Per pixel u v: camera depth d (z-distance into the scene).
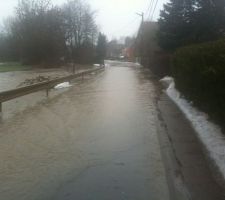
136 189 6.02
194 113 12.34
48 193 5.88
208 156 7.69
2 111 13.96
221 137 8.69
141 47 74.62
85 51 86.56
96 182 6.34
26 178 6.55
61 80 23.73
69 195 5.79
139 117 12.57
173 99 17.05
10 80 33.12
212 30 28.80
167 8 32.09
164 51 34.59
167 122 11.64
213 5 28.56
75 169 7.00
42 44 69.88
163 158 7.71
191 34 29.78
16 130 10.52
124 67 70.62
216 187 6.08
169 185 6.19
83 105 15.41
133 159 7.65
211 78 9.41
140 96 18.81
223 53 9.06
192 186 6.14
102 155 7.94
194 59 12.34
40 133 10.11
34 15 71.81
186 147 8.54
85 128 10.73
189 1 30.52
